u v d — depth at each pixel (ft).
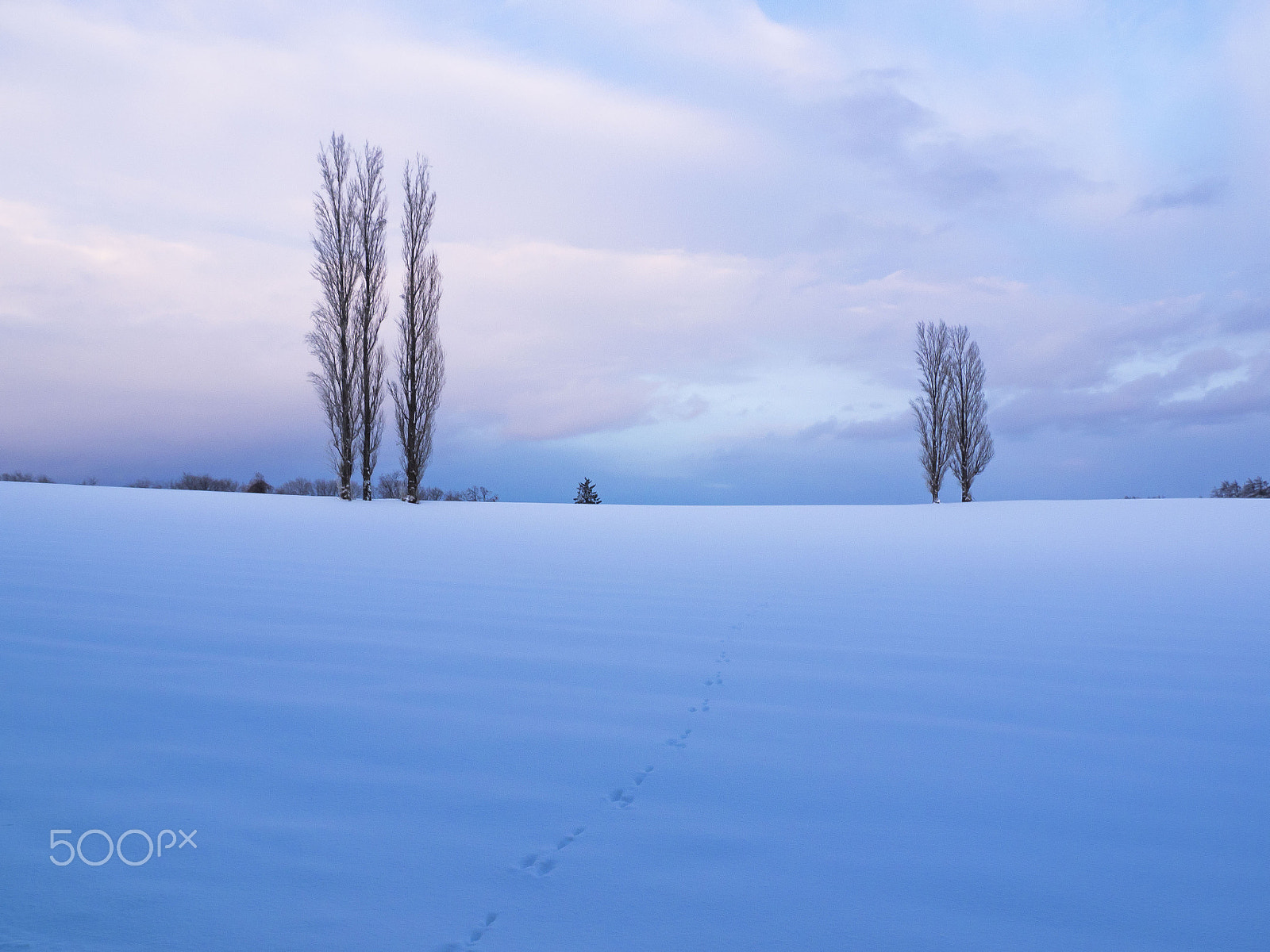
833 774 11.57
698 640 20.10
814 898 8.16
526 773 11.24
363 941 7.15
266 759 11.31
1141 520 66.85
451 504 78.74
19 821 9.20
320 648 17.66
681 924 7.60
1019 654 19.29
